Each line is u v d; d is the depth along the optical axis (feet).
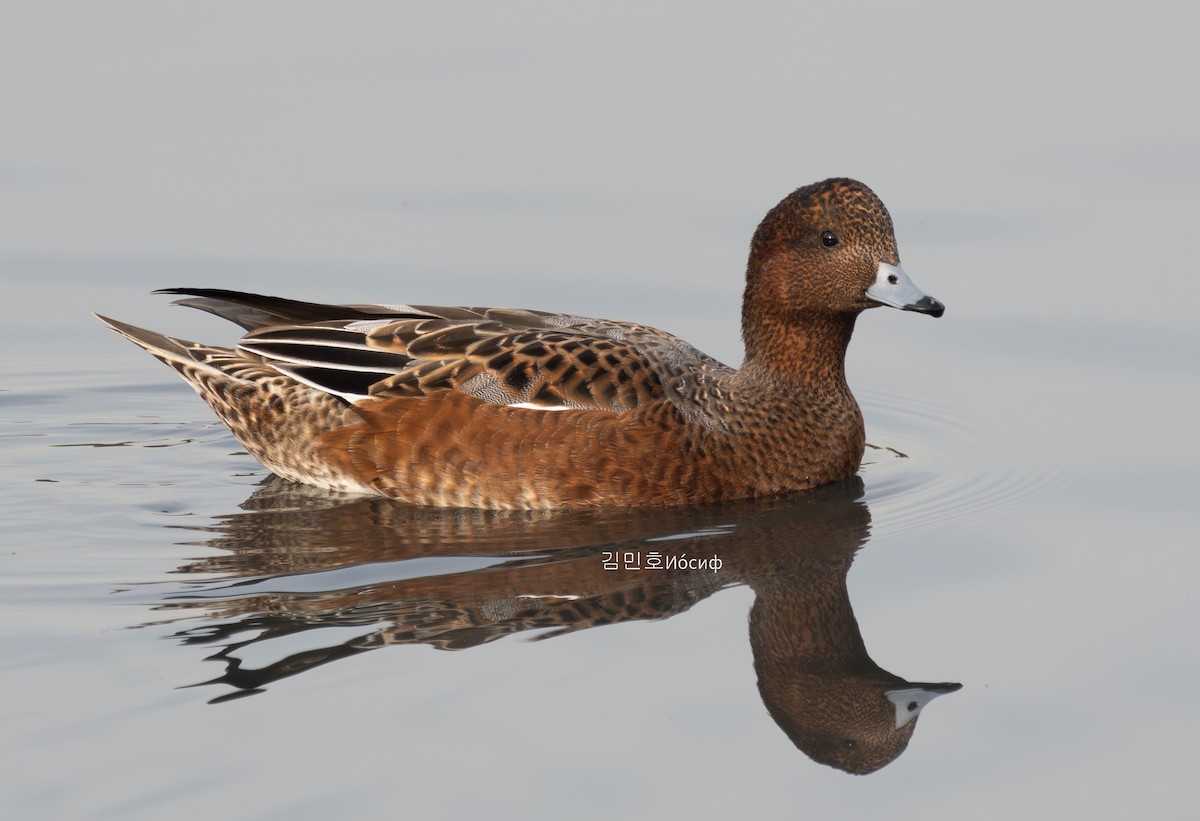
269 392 53.31
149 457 56.18
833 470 53.11
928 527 48.65
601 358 51.13
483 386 50.67
